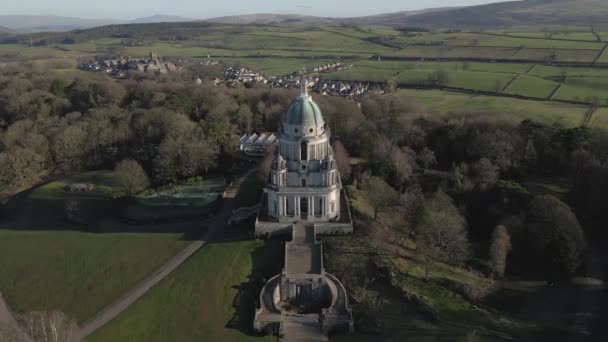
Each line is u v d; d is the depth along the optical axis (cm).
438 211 14500
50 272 13862
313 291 12306
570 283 13338
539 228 13662
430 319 11369
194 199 18275
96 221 16812
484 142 19638
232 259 13700
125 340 11031
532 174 19550
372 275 12850
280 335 10962
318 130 14712
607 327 11438
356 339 10788
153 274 13450
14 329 10806
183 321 11519
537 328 11456
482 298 12644
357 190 18100
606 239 15412
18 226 16850
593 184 15950
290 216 14888
